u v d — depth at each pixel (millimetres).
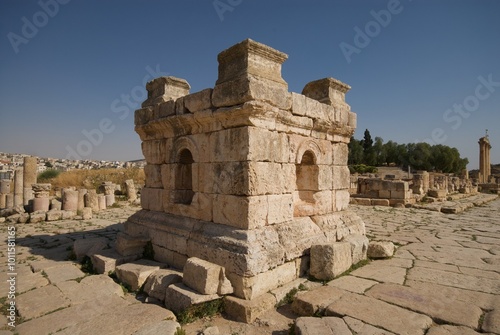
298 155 6781
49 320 4559
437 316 4371
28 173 18422
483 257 7461
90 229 11961
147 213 7883
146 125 7797
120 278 6188
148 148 8164
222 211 5938
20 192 18625
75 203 15734
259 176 5703
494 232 10617
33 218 13578
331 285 5559
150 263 6570
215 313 4891
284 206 6254
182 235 6434
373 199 18422
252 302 4828
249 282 4996
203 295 4828
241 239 5359
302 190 7715
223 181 5949
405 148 63031
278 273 5543
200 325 4590
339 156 8266
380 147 66062
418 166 59844
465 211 16516
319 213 7441
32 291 5594
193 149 6684
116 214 16109
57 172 32156
